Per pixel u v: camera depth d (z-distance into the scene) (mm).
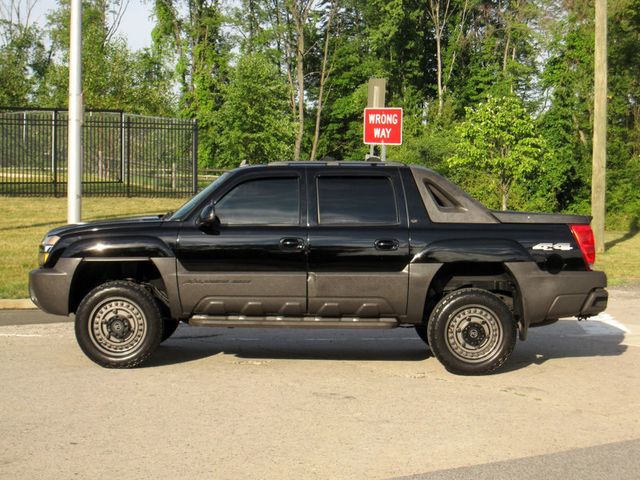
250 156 39438
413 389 7215
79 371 7711
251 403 6676
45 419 6156
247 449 5516
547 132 38375
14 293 12000
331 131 65312
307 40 63031
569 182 38125
